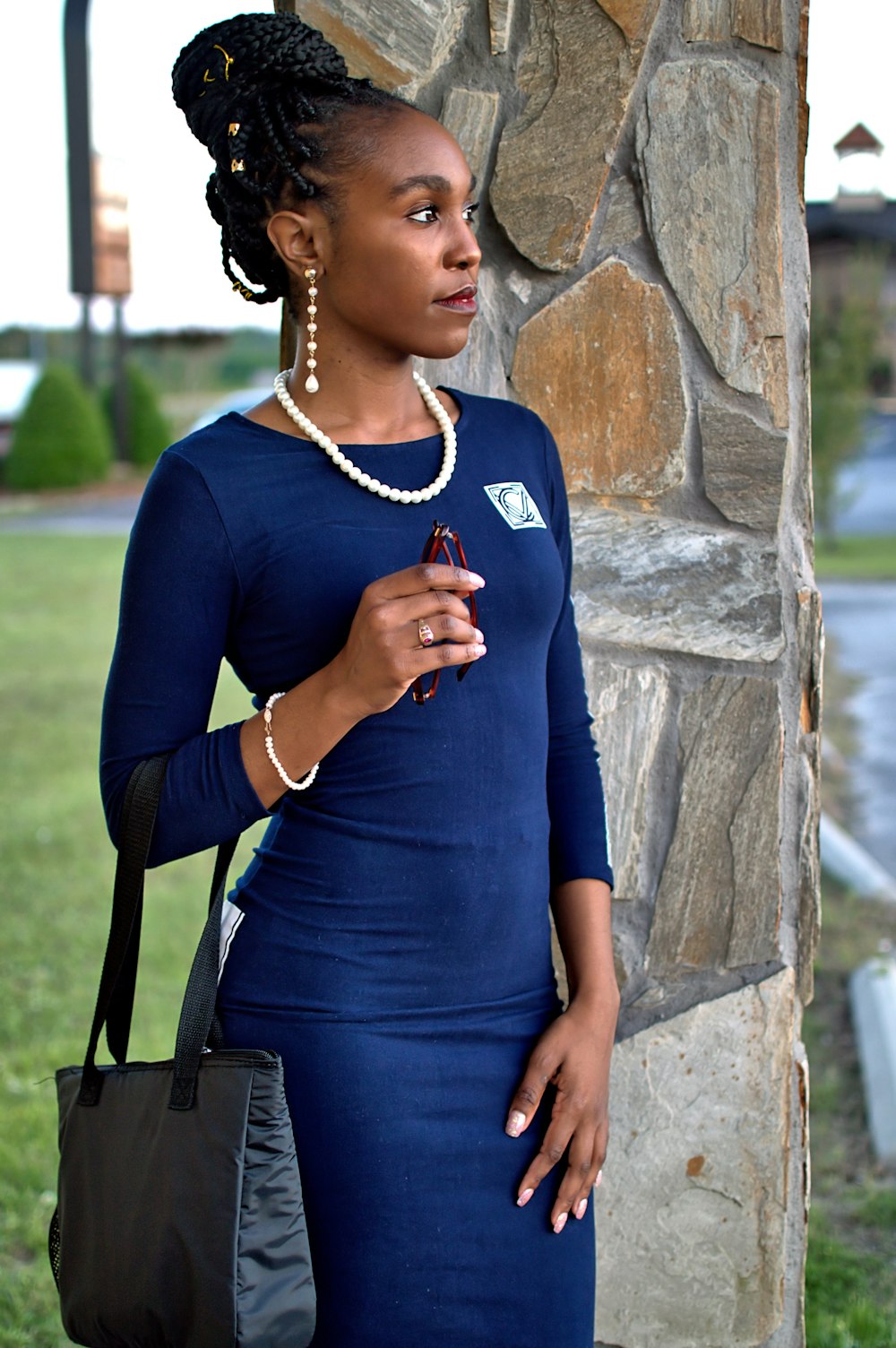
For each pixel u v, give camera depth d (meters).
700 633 2.02
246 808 1.38
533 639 1.50
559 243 1.99
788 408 1.97
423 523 1.46
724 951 2.04
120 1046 1.54
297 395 1.51
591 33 1.93
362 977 1.43
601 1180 2.06
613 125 1.95
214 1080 1.36
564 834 1.63
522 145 1.98
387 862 1.43
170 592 1.40
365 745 1.42
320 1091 1.42
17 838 5.14
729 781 2.03
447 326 1.46
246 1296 1.33
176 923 4.36
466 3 1.97
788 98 1.92
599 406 2.01
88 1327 1.42
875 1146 3.16
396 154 1.41
